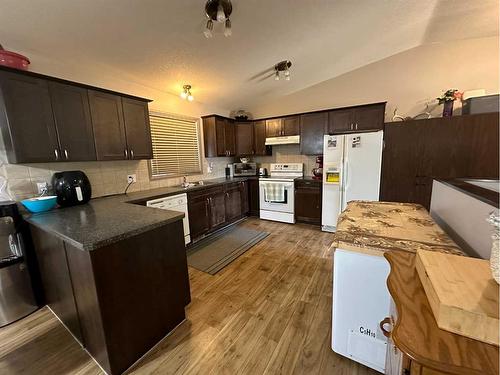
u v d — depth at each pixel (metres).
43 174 2.14
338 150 3.32
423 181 3.06
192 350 1.47
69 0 1.52
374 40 2.98
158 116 3.34
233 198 4.09
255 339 1.54
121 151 2.49
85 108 2.16
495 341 0.51
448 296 0.58
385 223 1.44
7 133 1.75
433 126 2.95
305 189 3.87
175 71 2.81
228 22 1.77
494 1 2.25
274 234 3.57
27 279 1.86
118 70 2.56
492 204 0.95
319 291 2.06
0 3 1.46
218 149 4.11
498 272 0.59
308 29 2.45
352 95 3.78
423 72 3.28
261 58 2.87
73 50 2.08
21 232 1.81
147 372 1.33
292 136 4.12
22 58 1.76
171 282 1.63
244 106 4.67
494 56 2.93
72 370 1.35
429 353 0.50
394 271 0.82
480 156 2.78
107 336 1.24
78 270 1.28
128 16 1.77
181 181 3.74
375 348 1.23
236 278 2.32
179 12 1.83
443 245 1.07
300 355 1.40
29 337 1.62
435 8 2.36
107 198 2.53
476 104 2.75
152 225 1.45
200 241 3.34
